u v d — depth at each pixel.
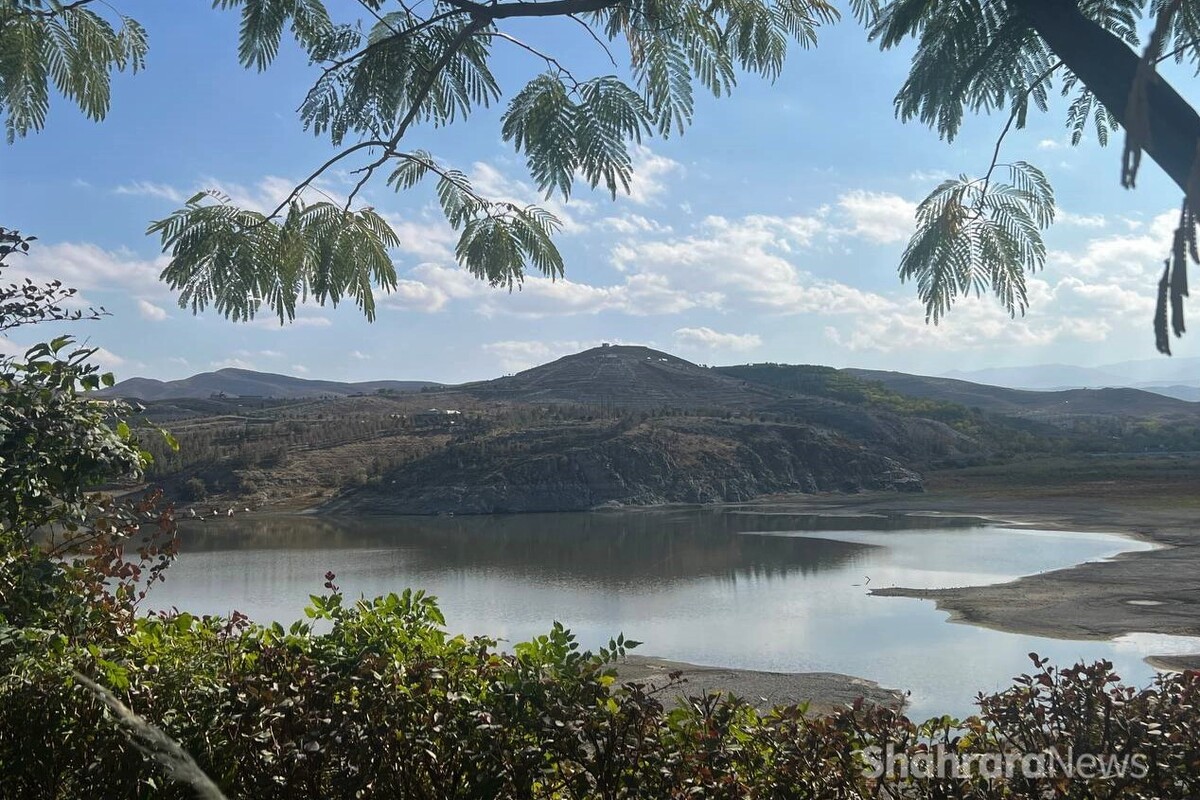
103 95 3.62
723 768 3.04
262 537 59.31
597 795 3.02
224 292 2.93
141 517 4.47
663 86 3.17
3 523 4.07
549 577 38.22
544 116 2.97
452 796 3.08
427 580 37.50
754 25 3.23
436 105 3.21
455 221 3.24
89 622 3.96
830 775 3.06
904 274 2.93
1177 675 3.38
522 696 3.14
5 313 4.08
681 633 24.20
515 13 2.95
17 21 3.42
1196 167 1.62
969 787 3.05
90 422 4.20
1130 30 2.55
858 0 3.14
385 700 3.17
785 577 35.75
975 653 20.44
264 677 3.40
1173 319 1.61
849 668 19.22
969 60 2.67
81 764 3.43
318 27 3.37
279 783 3.07
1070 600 27.09
